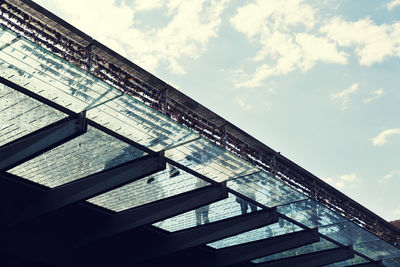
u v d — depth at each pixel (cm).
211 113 1115
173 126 870
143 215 1224
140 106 808
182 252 1538
